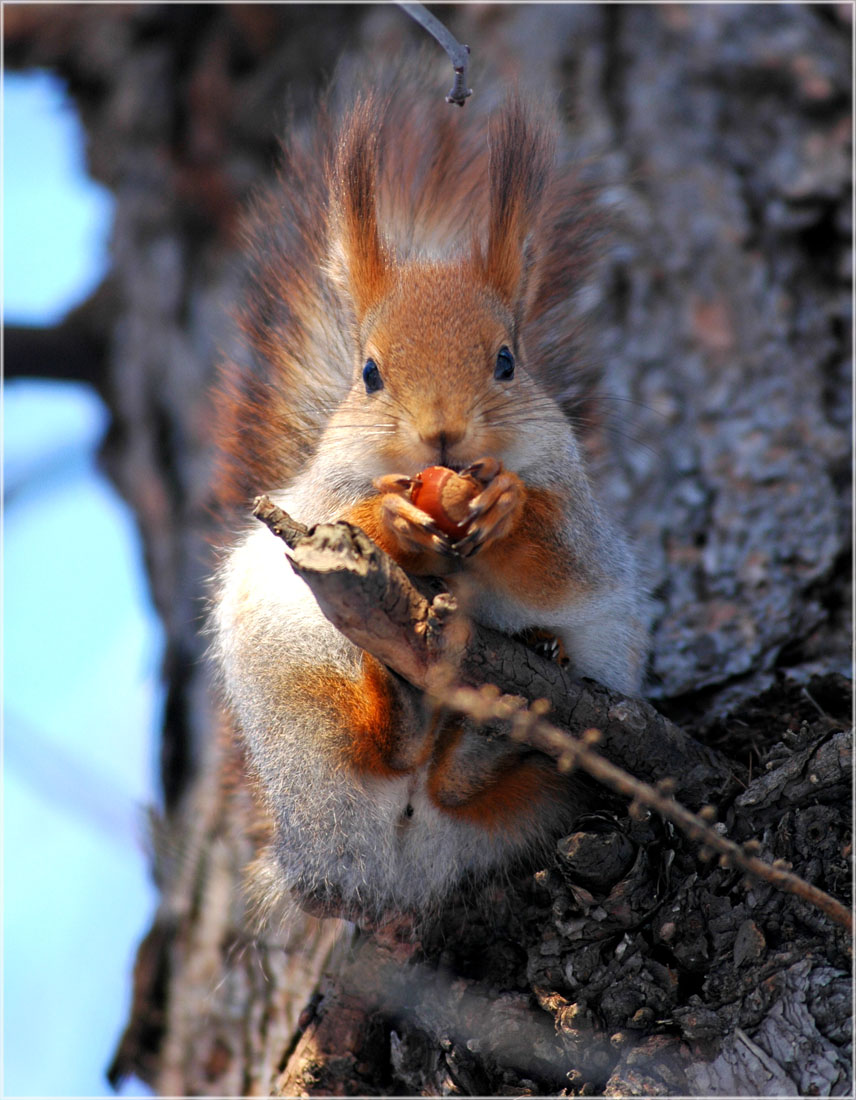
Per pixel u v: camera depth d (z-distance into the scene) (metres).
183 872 2.76
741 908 2.64
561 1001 2.65
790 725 2.68
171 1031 2.74
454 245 2.74
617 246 2.79
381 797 2.68
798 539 2.74
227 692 2.70
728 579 2.74
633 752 2.65
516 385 2.68
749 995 2.63
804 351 2.77
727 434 2.76
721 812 2.65
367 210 2.69
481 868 2.68
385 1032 2.67
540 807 2.68
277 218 2.76
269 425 2.73
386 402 2.67
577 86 2.81
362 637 2.62
